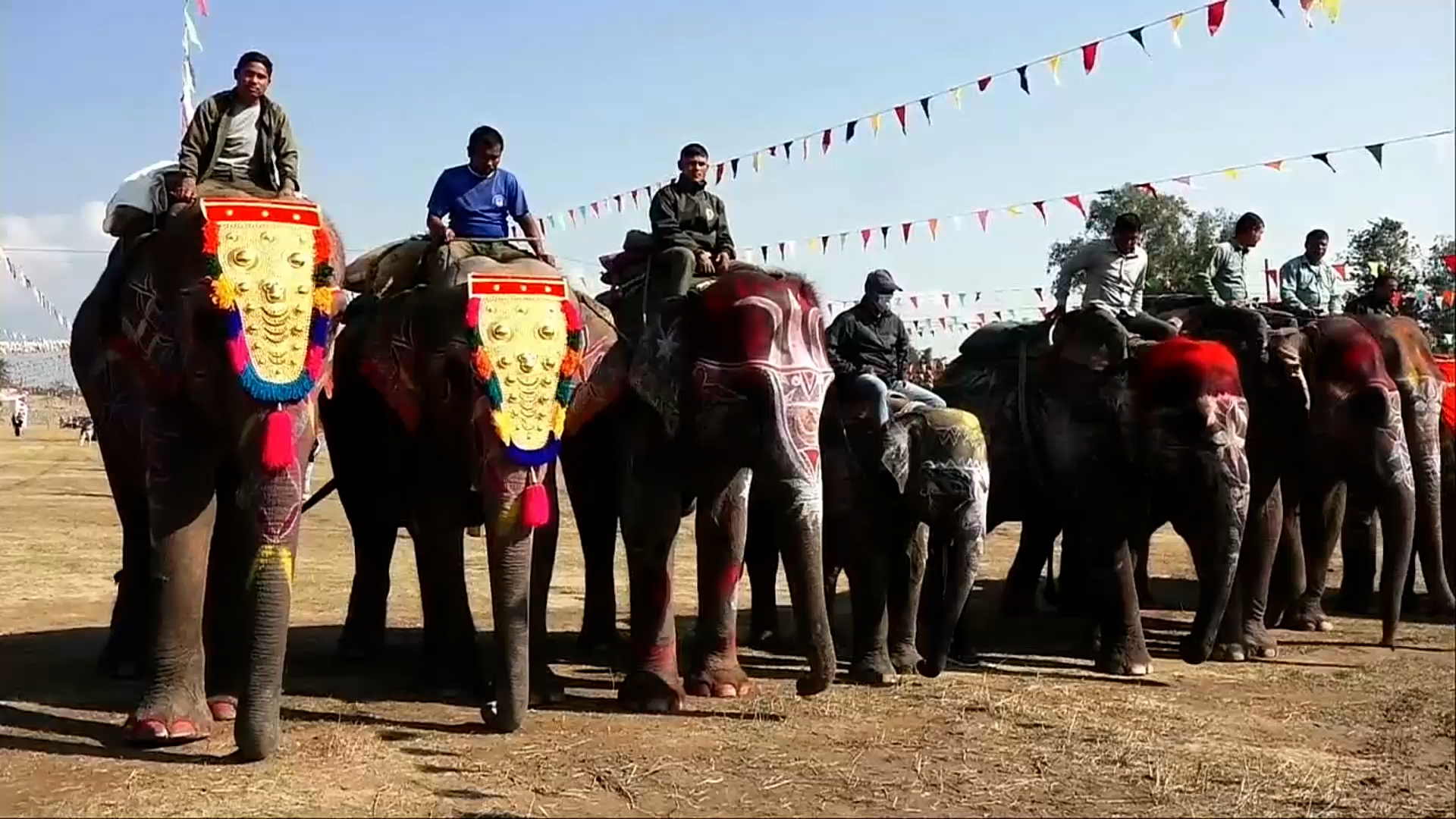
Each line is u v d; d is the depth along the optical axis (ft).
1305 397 31.32
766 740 21.18
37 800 17.07
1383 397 31.53
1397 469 31.37
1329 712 24.12
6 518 57.67
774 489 22.26
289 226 18.89
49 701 23.16
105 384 23.59
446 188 25.18
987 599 39.65
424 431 23.45
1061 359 30.14
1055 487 30.27
